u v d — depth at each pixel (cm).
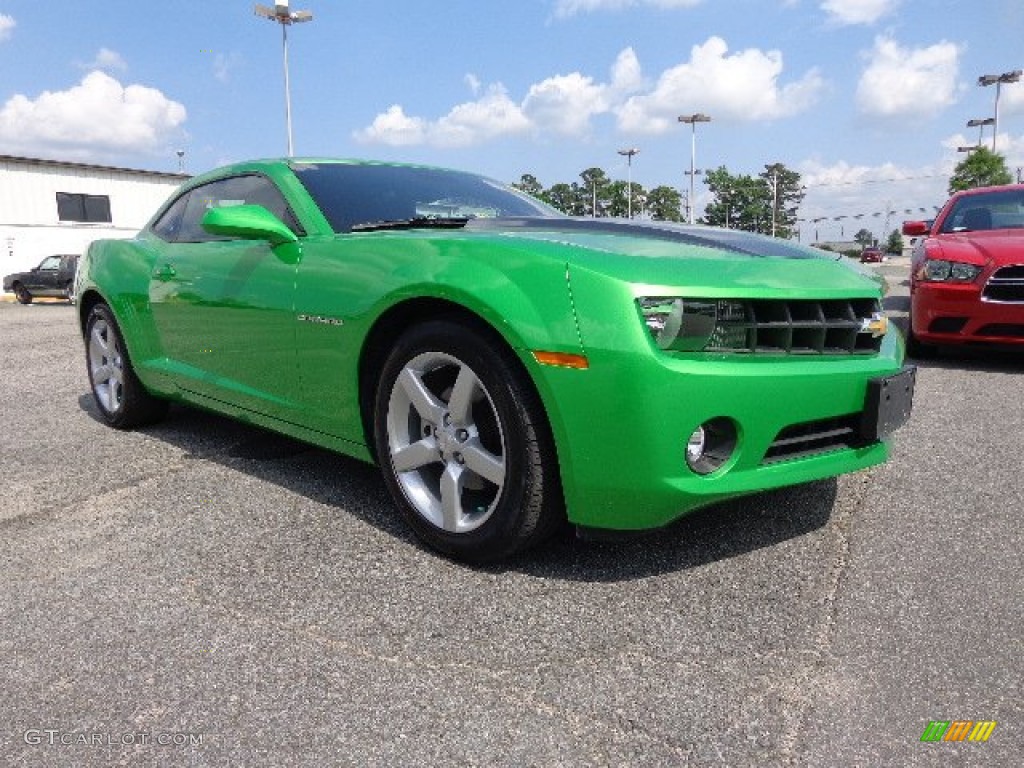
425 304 248
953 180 4184
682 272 220
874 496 303
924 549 254
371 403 276
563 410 214
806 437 234
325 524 279
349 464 352
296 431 306
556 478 228
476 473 239
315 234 292
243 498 307
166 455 370
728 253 248
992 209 671
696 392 210
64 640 201
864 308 254
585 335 210
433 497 259
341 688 180
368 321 258
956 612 212
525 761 155
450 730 165
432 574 239
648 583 231
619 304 209
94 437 408
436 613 214
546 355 214
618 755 157
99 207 2928
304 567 244
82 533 274
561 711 171
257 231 285
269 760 156
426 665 189
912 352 628
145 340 387
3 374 634
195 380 353
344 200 312
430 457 251
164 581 235
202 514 291
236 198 345
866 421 243
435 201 335
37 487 325
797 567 241
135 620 212
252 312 307
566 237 249
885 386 242
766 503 295
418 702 175
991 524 274
